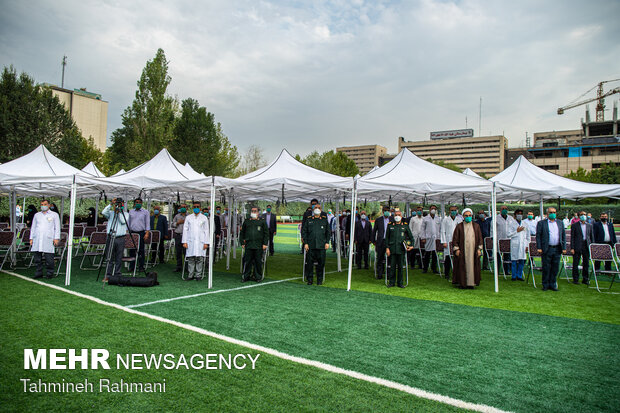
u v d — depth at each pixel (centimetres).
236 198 1662
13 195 1247
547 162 9162
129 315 604
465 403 344
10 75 2441
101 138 9200
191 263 977
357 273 1170
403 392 363
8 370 395
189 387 367
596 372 421
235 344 486
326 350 473
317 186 973
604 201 3972
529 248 1002
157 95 3000
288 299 759
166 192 1573
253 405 333
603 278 1154
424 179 1000
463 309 704
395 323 600
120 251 910
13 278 911
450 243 1034
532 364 441
